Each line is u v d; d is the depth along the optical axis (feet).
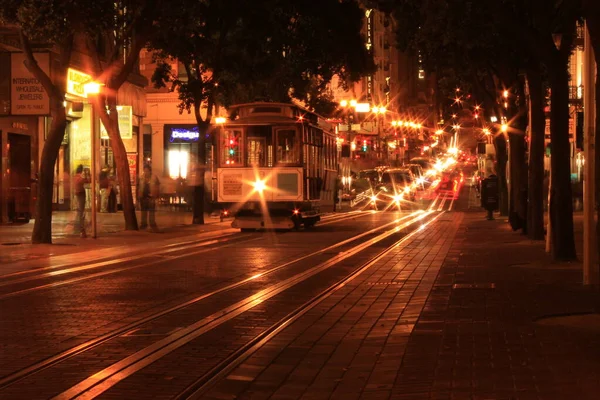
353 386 24.97
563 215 59.88
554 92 58.59
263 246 80.89
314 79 151.74
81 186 88.17
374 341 31.78
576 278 50.67
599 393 22.89
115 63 93.61
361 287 48.44
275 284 50.96
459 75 116.16
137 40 90.22
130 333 34.37
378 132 297.74
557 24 60.23
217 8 99.30
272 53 113.09
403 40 90.58
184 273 57.36
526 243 78.23
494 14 58.49
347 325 35.65
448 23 68.23
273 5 101.04
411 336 32.24
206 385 25.38
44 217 79.87
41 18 75.61
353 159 197.26
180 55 106.01
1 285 50.70
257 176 101.04
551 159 59.93
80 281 52.75
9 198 106.32
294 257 68.95
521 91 89.92
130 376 26.50
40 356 29.63
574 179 161.38
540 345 29.76
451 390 23.65
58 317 38.52
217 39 112.06
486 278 51.19
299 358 29.22
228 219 125.29
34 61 77.05
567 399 22.35
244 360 29.04
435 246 77.77
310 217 108.88
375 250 74.49
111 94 94.63
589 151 48.03
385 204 186.39
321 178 112.57
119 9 93.20
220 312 39.96
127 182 98.12
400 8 80.43
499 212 144.36
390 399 23.20
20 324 36.58
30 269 59.41
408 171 193.47
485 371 25.84
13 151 110.52
